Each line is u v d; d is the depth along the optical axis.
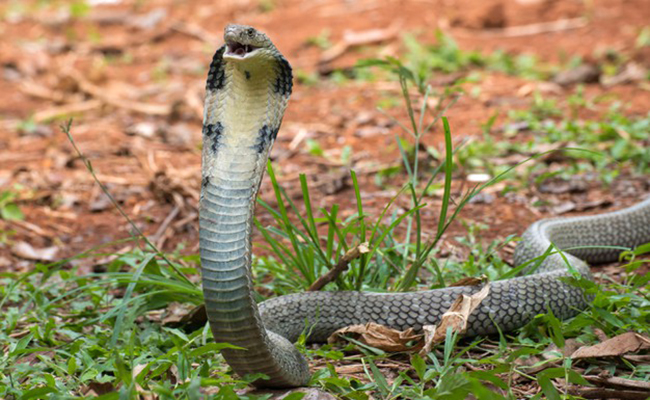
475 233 9.78
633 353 6.54
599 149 12.47
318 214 10.70
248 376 5.69
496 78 17.64
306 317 7.31
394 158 12.87
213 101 5.84
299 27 22.81
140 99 18.22
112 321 7.61
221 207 5.55
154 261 7.80
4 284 8.94
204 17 24.83
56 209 11.74
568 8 22.23
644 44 18.98
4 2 27.97
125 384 5.34
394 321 7.20
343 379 5.96
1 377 6.40
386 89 17.20
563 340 6.41
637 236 9.41
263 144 5.77
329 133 14.62
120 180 12.82
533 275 7.30
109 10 25.98
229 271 5.39
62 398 5.35
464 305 6.70
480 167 12.16
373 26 22.08
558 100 15.74
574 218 9.34
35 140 15.41
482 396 5.24
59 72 20.47
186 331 7.46
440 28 21.56
